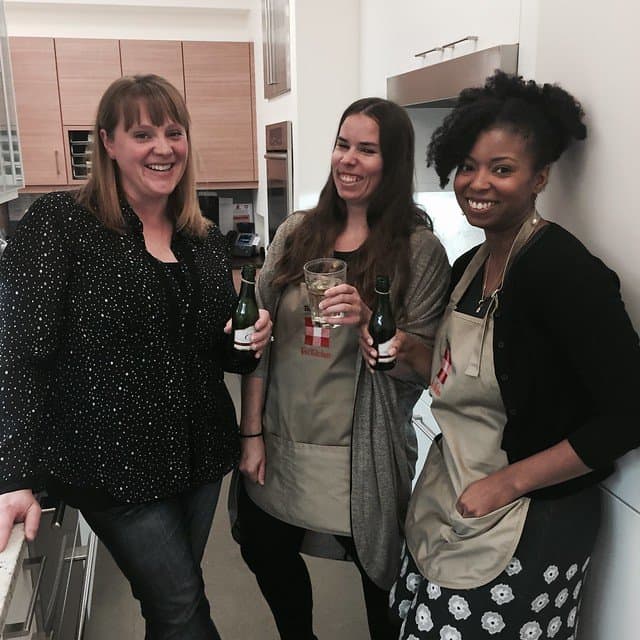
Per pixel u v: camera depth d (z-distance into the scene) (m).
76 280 1.22
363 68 3.10
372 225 1.48
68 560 1.74
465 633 1.20
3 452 1.17
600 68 1.20
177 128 1.29
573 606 1.25
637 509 1.19
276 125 3.70
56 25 4.54
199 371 1.36
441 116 2.49
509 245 1.21
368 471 1.46
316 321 1.34
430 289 1.44
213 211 5.14
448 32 2.04
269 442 1.57
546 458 1.10
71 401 1.24
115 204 1.27
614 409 1.04
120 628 2.15
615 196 1.19
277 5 3.62
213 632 1.45
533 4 1.55
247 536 1.68
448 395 1.26
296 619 1.76
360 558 1.50
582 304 1.05
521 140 1.12
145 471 1.28
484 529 1.18
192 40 4.70
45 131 4.55
